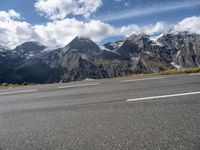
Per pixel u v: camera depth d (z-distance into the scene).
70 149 3.48
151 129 3.94
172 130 3.81
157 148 3.25
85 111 5.56
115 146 3.42
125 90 8.13
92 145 3.54
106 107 5.73
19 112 6.29
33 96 9.15
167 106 5.28
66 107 6.26
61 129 4.39
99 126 4.33
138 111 5.07
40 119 5.29
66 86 11.41
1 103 8.24
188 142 3.34
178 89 7.37
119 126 4.22
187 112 4.71
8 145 3.87
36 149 3.60
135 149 3.27
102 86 9.97
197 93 6.46
